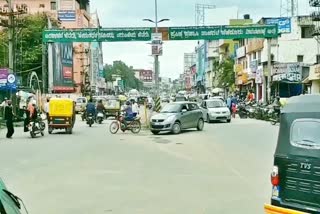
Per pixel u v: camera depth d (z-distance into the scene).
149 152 18.55
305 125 7.60
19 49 63.53
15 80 37.44
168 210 9.28
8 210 3.71
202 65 131.25
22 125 35.53
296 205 7.46
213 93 77.75
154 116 27.86
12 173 13.73
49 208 9.51
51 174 13.51
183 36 42.81
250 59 67.12
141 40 43.19
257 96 61.62
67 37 43.31
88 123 35.22
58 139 24.36
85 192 11.03
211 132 27.97
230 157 16.88
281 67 49.47
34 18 73.19
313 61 55.53
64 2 97.25
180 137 25.11
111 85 150.75
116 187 11.59
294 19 55.84
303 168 7.43
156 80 36.38
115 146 20.84
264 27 42.91
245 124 34.84
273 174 7.77
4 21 38.25
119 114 31.50
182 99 61.62
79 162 15.83
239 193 10.85
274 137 24.14
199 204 9.77
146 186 11.70
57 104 27.95
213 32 42.91
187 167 14.67
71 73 77.50
